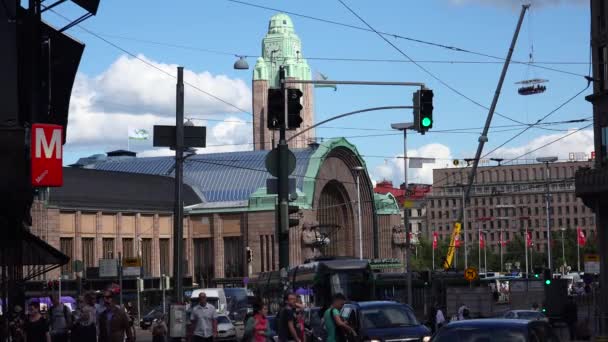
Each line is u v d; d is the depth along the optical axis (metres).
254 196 146.00
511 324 21.30
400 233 167.25
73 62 37.75
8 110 31.75
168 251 144.62
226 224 147.50
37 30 33.81
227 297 95.94
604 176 67.50
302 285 68.06
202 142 41.03
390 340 33.16
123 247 136.75
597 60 70.00
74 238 128.12
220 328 70.00
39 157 30.52
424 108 40.25
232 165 157.62
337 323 27.83
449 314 71.69
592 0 70.31
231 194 153.50
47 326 31.91
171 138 40.47
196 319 33.12
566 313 52.81
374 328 33.81
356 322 34.28
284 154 37.94
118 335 28.70
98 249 131.88
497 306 88.88
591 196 69.69
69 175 131.12
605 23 69.06
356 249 157.38
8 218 34.94
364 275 66.56
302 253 143.50
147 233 140.88
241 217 146.38
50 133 30.75
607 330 64.81
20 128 30.91
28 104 33.66
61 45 36.75
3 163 30.72
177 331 37.66
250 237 145.12
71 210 127.62
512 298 77.00
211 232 148.25
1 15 32.09
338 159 154.12
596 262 71.06
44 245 39.97
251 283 124.06
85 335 31.77
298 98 37.94
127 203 137.00
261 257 144.38
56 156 30.75
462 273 88.81
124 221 137.00
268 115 37.84
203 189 155.75
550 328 22.33
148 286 131.12
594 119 70.00
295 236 142.38
